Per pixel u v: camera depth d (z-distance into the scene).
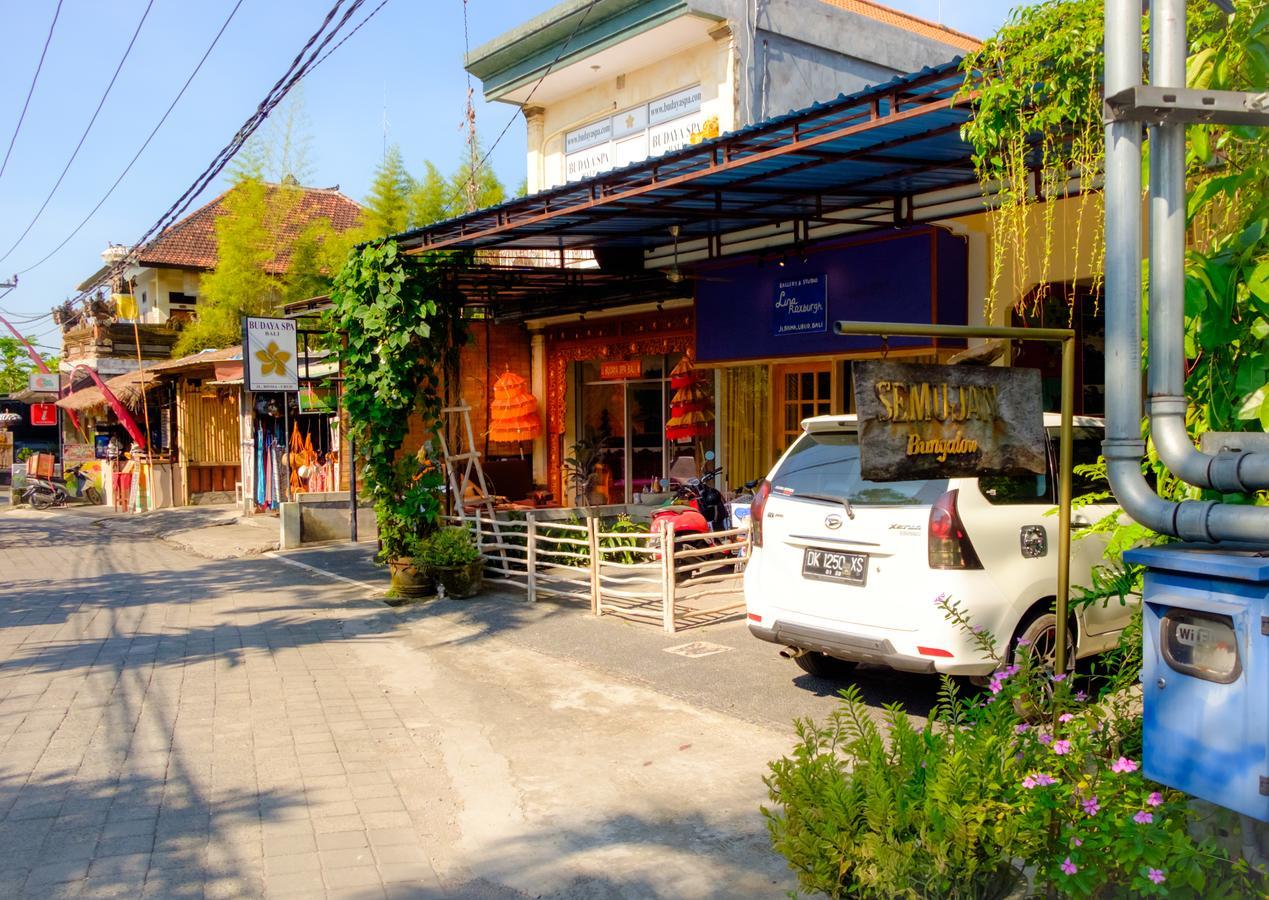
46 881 4.51
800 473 6.55
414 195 22.23
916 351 9.72
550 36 14.33
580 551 11.98
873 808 3.19
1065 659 4.04
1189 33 3.76
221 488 25.92
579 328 15.83
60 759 6.12
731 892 4.32
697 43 13.17
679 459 12.91
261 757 6.14
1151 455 3.78
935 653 5.64
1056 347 9.62
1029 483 6.18
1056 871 3.01
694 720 6.55
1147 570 2.70
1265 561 2.42
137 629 10.02
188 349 27.08
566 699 7.17
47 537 19.88
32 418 36.53
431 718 6.88
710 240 12.09
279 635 9.62
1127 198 2.86
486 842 4.93
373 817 5.23
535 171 15.98
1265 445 2.88
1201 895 2.78
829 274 10.61
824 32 13.69
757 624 6.57
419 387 11.70
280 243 27.25
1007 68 5.43
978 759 3.28
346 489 18.47
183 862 4.70
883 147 7.50
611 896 4.34
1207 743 2.52
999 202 7.78
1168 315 2.85
